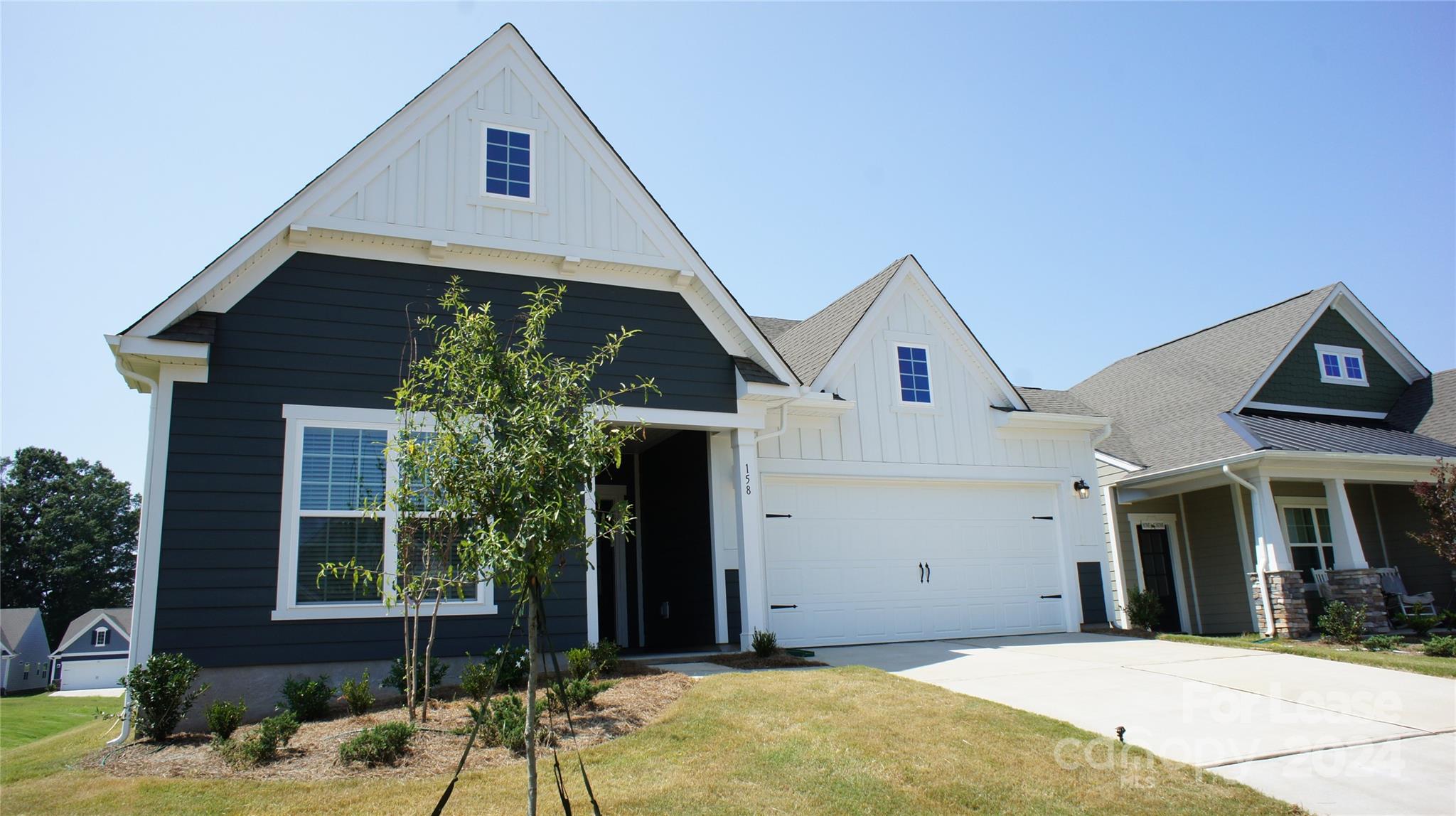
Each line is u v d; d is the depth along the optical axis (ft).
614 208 38.70
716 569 40.37
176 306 30.81
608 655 33.01
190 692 29.09
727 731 24.00
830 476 45.16
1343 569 52.16
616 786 19.85
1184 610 60.49
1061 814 18.93
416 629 26.61
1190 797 20.07
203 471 30.73
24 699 137.59
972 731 24.14
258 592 30.60
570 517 15.89
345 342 33.50
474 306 35.73
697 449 43.29
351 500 32.30
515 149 37.65
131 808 19.16
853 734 23.62
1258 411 60.23
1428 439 61.41
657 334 38.75
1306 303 64.95
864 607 45.03
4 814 19.43
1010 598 49.16
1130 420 65.00
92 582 223.92
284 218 33.01
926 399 49.14
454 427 18.02
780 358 40.01
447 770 21.31
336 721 27.14
